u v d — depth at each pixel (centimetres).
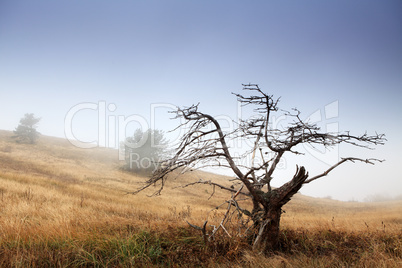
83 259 467
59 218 759
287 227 867
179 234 624
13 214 831
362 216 2266
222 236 606
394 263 453
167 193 2980
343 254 536
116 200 1789
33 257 445
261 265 452
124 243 527
